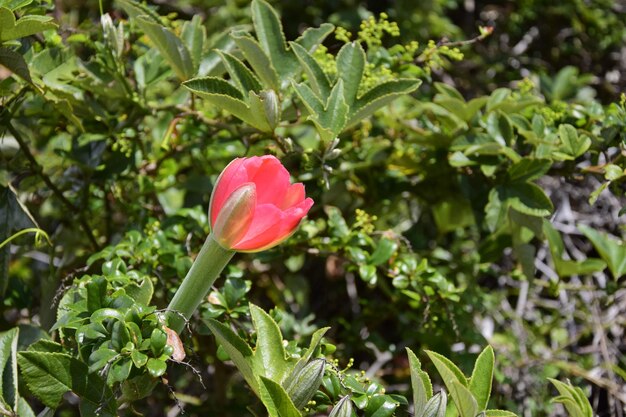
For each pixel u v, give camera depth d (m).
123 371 0.62
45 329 0.78
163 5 1.06
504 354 0.88
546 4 1.16
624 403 0.85
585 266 0.83
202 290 0.63
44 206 0.86
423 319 0.80
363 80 0.80
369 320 0.88
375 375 0.87
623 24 1.18
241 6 1.10
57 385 0.63
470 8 1.19
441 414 0.59
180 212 0.79
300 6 1.09
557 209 0.97
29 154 0.79
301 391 0.61
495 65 1.10
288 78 0.76
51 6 0.77
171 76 0.83
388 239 0.79
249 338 0.72
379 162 0.86
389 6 1.13
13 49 0.73
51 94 0.74
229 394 0.89
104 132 0.81
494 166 0.79
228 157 0.89
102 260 0.77
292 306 0.92
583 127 0.82
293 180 0.83
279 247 0.79
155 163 0.85
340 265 0.95
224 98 0.71
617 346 0.91
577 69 1.12
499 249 0.86
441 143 0.84
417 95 0.96
